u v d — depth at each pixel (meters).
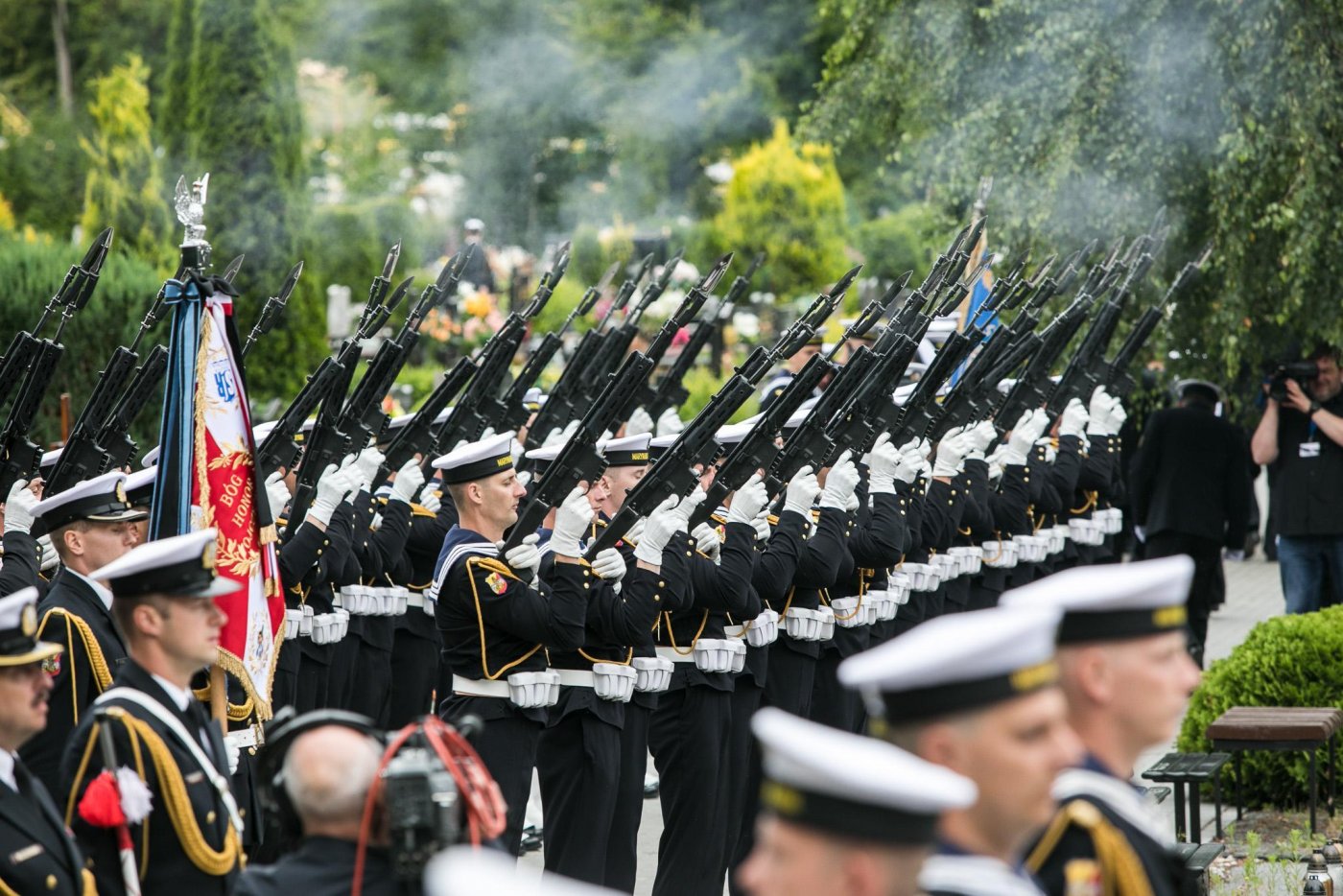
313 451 34.50
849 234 114.50
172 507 27.09
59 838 19.30
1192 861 30.30
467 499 29.23
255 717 27.69
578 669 30.12
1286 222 56.12
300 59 151.38
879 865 11.37
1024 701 13.50
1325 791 42.53
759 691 34.88
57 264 60.69
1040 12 61.44
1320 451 55.12
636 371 29.31
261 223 80.19
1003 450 47.38
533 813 40.62
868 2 68.25
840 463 36.38
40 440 58.25
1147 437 57.00
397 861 16.70
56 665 24.28
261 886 16.89
